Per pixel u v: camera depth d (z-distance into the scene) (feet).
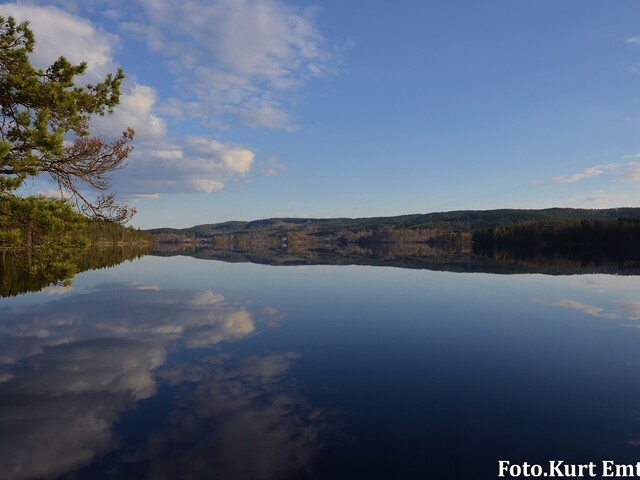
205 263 183.01
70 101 32.17
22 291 82.38
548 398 29.86
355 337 47.32
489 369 36.29
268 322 55.31
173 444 22.88
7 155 29.19
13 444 22.82
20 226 30.50
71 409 27.40
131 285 94.94
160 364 37.11
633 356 40.34
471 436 24.06
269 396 29.91
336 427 25.04
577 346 43.91
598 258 223.51
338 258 238.48
